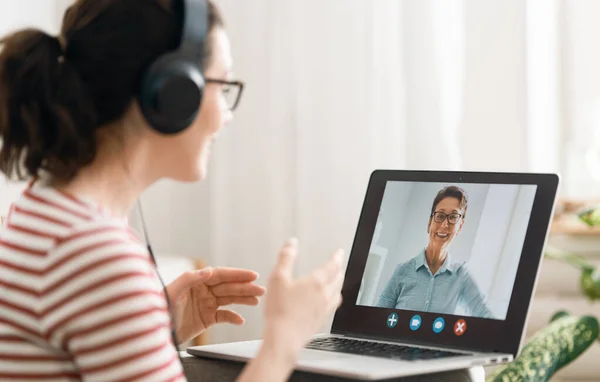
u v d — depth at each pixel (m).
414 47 2.19
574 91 2.30
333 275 0.89
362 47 2.21
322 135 2.24
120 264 0.75
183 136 0.88
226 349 1.13
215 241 2.34
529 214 1.10
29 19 2.12
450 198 1.17
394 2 2.19
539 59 2.29
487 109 2.24
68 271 0.75
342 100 2.23
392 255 1.20
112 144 0.85
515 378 1.59
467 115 2.25
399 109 2.20
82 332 0.74
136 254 0.78
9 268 0.78
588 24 2.28
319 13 2.23
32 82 0.82
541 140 2.30
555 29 2.30
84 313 0.74
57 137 0.81
